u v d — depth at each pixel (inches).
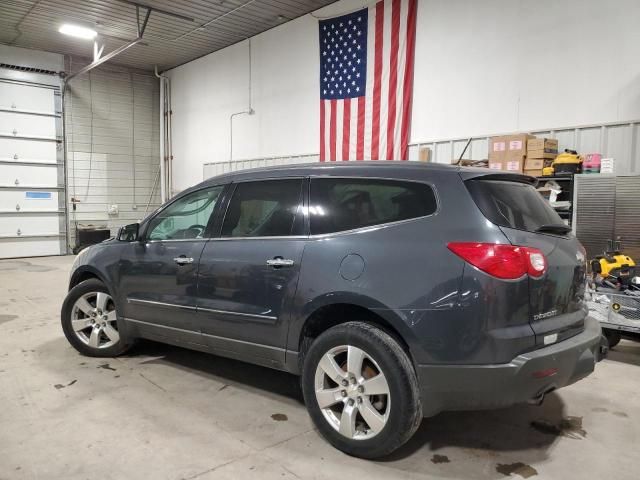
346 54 350.3
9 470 96.2
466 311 90.6
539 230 101.6
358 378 101.5
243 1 366.3
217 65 482.0
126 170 548.4
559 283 99.4
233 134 467.5
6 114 463.5
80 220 515.8
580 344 99.7
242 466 98.8
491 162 247.8
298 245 114.0
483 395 91.6
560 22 245.9
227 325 126.3
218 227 134.5
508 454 105.6
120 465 98.5
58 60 493.7
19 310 242.8
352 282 102.4
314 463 100.5
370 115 336.5
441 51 297.6
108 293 163.8
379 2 329.4
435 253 95.2
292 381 146.4
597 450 107.8
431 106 304.3
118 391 137.2
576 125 240.2
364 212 108.2
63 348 177.2
